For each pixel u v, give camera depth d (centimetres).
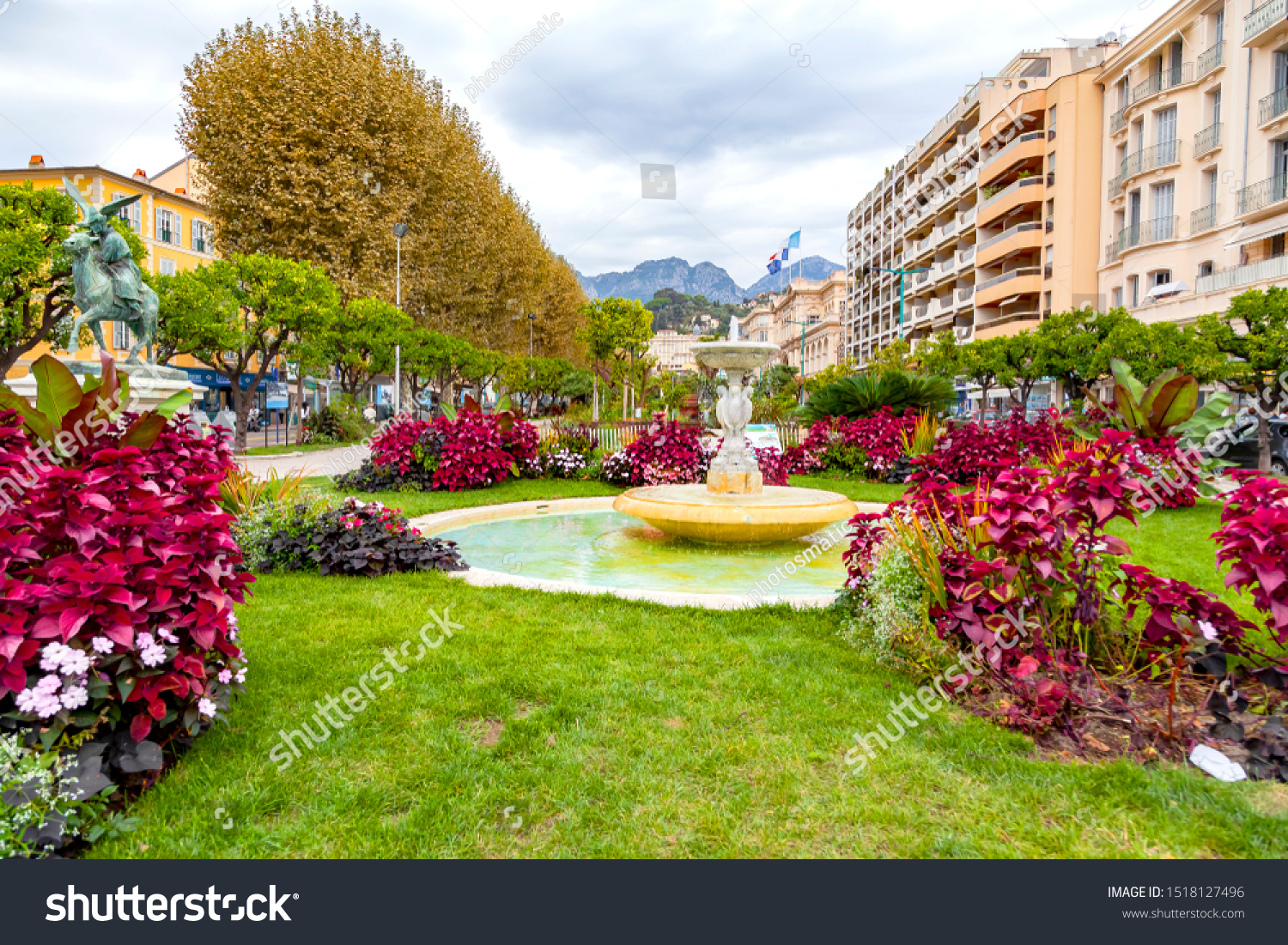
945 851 240
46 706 226
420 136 2820
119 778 263
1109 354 1952
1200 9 2591
